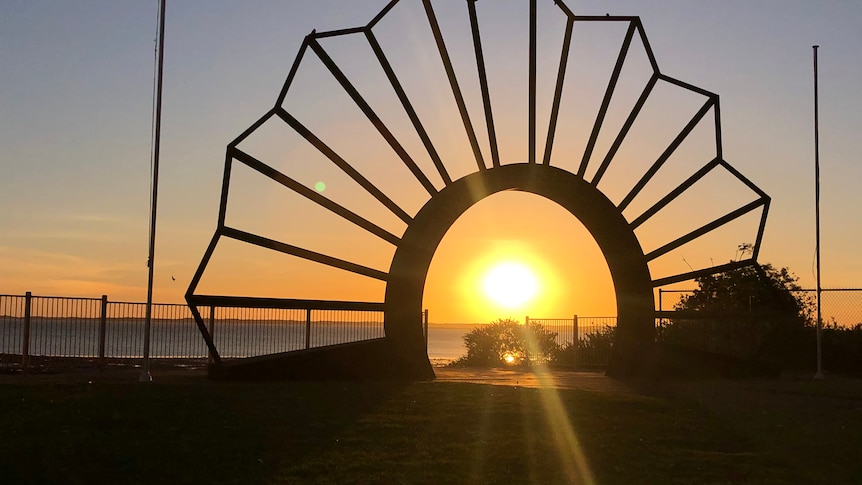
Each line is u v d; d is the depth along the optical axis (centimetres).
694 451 1241
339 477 1051
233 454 1158
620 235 2339
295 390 1762
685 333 2789
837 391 2031
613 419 1490
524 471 1106
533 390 1856
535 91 2316
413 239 2222
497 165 2294
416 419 1438
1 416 1338
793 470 1130
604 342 3231
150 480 1030
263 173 2114
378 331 2478
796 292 2911
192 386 1764
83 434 1238
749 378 2358
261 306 2084
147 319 1914
